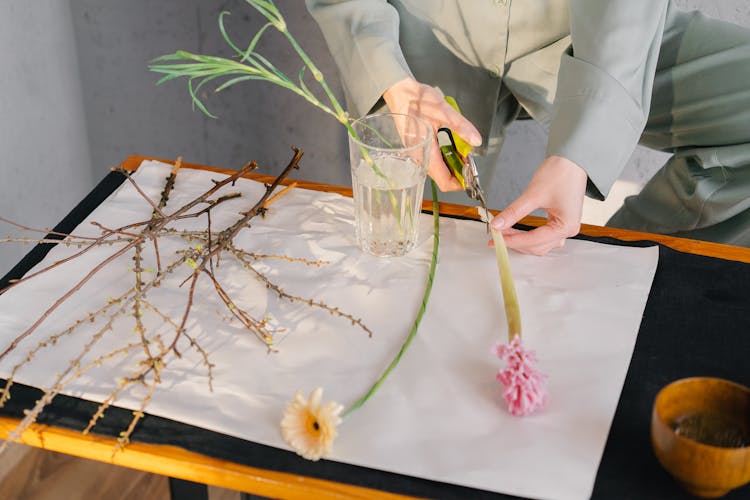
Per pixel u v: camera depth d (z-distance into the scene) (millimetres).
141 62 2236
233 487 1032
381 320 1188
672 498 997
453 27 1619
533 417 1068
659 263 1274
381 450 1038
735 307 1203
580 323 1178
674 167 1736
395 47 1487
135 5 2166
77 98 2258
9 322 1179
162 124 2334
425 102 1384
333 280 1244
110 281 1241
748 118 1614
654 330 1175
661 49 1664
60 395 1097
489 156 1837
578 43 1397
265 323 1173
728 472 955
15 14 1979
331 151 2342
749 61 1602
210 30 2207
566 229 1287
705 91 1640
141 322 1170
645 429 1060
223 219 1340
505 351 1067
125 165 1469
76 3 2156
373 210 1249
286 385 1106
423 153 1235
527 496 996
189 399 1089
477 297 1219
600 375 1111
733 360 1134
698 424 1011
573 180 1309
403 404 1085
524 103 1721
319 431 1024
